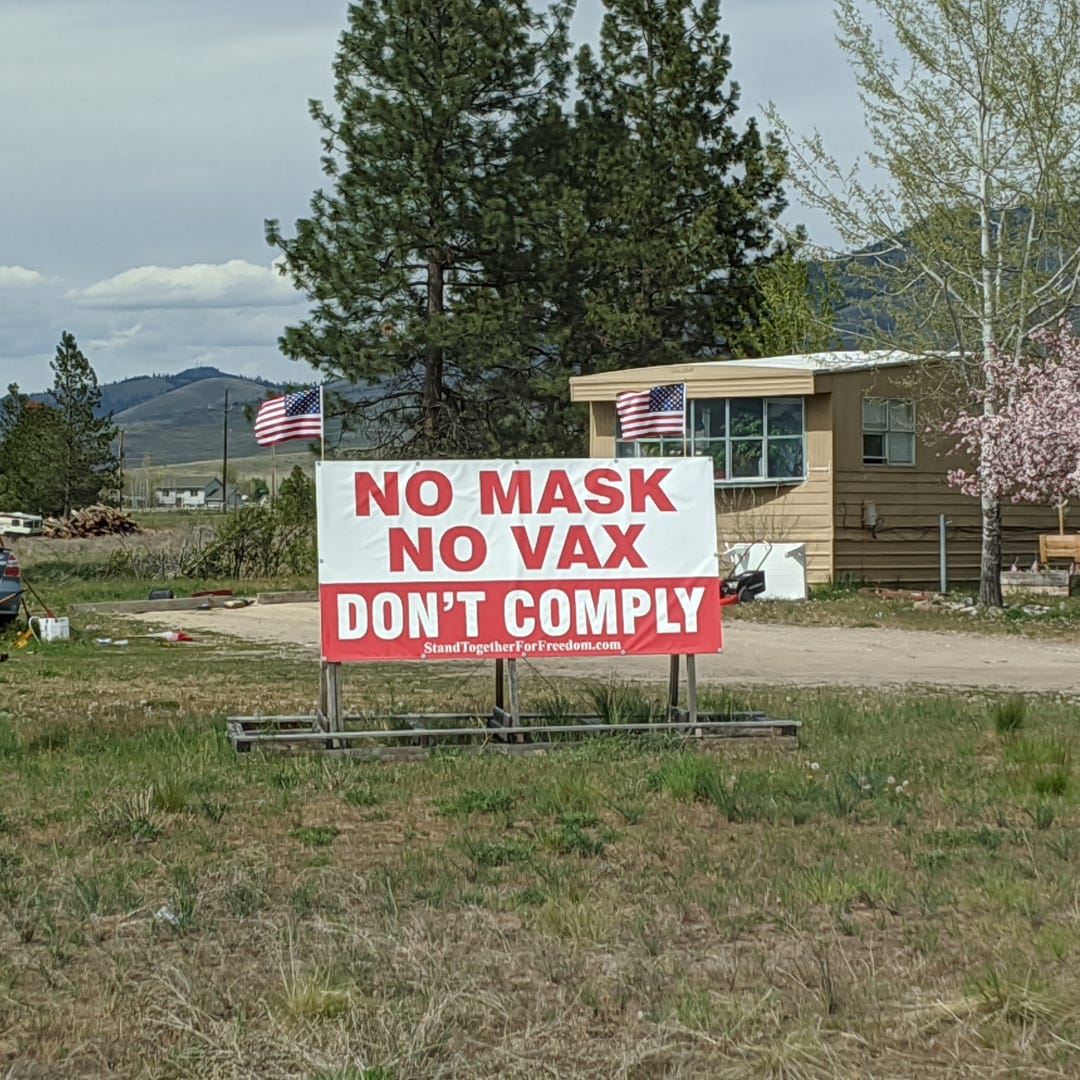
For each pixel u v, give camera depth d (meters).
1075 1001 6.98
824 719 16.38
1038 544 42.91
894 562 39.66
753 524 39.22
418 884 9.23
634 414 33.62
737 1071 6.27
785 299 52.59
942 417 39.41
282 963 7.48
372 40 49.88
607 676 21.72
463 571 14.85
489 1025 6.82
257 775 12.96
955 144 32.59
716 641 15.18
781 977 7.46
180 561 46.44
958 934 8.25
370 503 14.80
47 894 8.80
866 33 32.53
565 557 15.05
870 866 9.59
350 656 14.57
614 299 54.78
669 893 9.05
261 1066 6.29
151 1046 6.52
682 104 55.97
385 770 13.37
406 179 49.97
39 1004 7.02
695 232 53.84
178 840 10.41
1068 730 15.46
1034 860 9.83
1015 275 33.94
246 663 23.92
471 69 49.22
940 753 14.10
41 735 14.75
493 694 18.92
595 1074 6.30
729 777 12.89
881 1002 7.13
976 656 24.98
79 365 85.31
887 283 34.25
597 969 7.61
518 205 50.75
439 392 52.16
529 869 9.62
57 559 51.00
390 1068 6.21
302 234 50.09
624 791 12.26
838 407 38.50
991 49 31.84
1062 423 31.81
